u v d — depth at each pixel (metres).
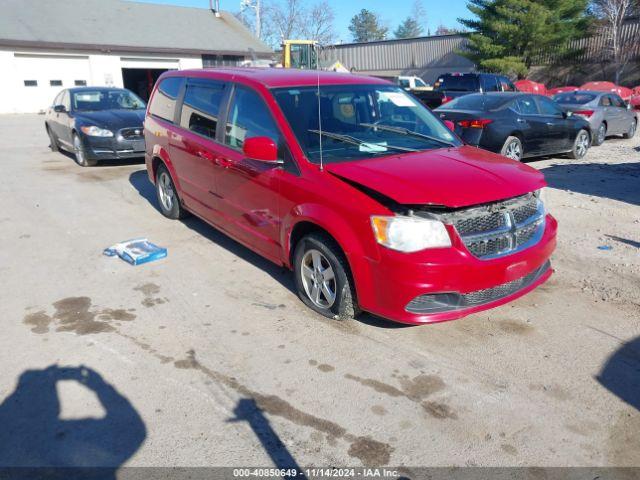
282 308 4.42
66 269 5.30
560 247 5.80
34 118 22.64
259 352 3.76
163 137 6.39
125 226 6.71
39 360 3.66
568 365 3.59
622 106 14.93
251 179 4.68
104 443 2.88
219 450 2.83
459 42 40.66
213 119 5.39
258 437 2.92
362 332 4.02
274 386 3.38
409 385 3.38
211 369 3.56
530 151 10.24
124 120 10.59
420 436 2.93
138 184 9.15
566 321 4.18
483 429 2.98
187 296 4.67
